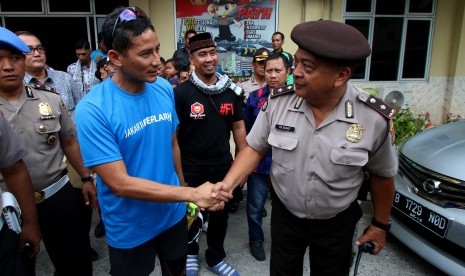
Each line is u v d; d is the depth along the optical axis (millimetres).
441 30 6543
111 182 1383
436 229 2160
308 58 1219
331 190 1414
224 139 2369
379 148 1383
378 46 6566
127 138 1436
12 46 1644
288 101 1463
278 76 2564
